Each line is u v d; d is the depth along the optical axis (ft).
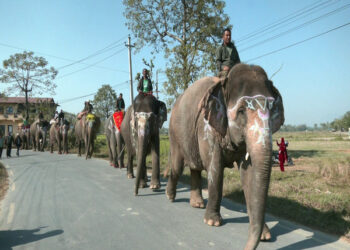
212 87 11.91
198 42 59.62
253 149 9.59
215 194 13.92
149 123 22.65
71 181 28.19
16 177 31.58
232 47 15.98
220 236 12.97
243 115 10.32
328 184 23.80
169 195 19.38
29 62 124.47
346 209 15.96
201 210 17.35
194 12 64.49
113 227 14.56
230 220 15.24
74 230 14.23
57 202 19.92
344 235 12.79
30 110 131.03
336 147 79.30
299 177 26.91
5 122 175.73
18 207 18.85
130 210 17.56
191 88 16.43
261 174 9.36
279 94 11.26
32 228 14.62
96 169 36.81
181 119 16.28
